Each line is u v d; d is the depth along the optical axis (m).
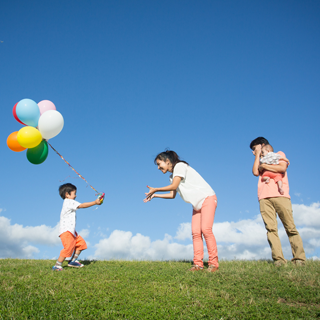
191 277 5.26
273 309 3.80
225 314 3.64
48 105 7.26
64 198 6.88
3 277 5.13
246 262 6.95
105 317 3.50
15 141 6.65
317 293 4.33
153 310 3.71
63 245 6.20
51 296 4.11
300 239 6.25
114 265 6.79
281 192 6.37
